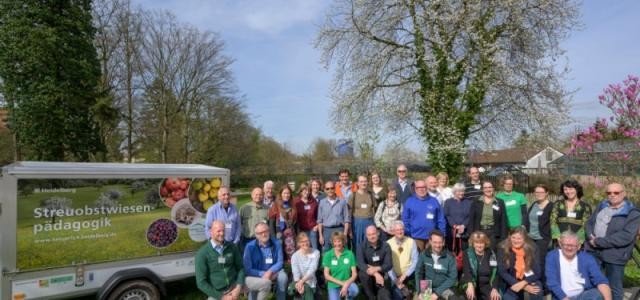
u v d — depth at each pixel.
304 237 5.64
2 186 4.51
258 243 5.58
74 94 18.97
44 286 4.76
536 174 17.36
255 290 5.36
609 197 5.29
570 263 4.88
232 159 29.12
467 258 5.48
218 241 4.84
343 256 5.66
